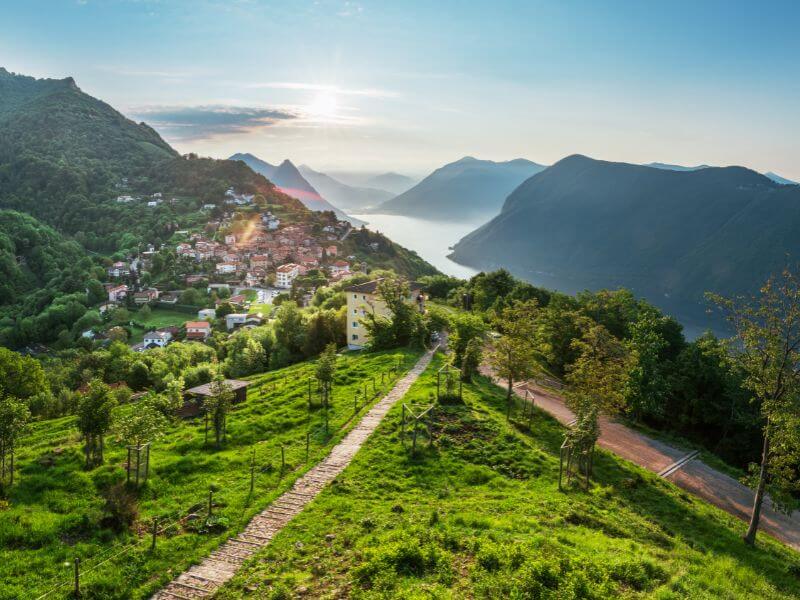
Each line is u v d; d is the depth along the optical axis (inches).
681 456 2101.4
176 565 920.3
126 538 994.7
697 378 2645.2
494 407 1907.0
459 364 2420.0
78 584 831.7
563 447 1354.6
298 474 1305.4
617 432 2297.0
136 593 840.9
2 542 942.4
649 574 858.1
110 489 1120.2
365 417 1708.9
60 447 1446.9
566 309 3486.7
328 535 1000.9
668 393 2500.0
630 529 1128.8
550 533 989.8
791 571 1119.0
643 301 3373.5
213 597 821.9
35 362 2333.9
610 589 774.5
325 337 3494.1
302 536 1008.2
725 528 1326.3
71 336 6988.2
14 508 1056.2
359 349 3292.3
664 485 1587.1
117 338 6614.2
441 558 851.4
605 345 2140.7
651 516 1283.2
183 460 1358.3
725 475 1969.7
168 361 4323.3
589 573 805.2
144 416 1291.8
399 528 991.0
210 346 5521.7
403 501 1169.4
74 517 1033.5
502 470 1380.4
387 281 2933.1
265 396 2017.7
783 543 1462.8
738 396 2452.0
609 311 3356.3
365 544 935.0
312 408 1828.2
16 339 7037.4
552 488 1290.6
